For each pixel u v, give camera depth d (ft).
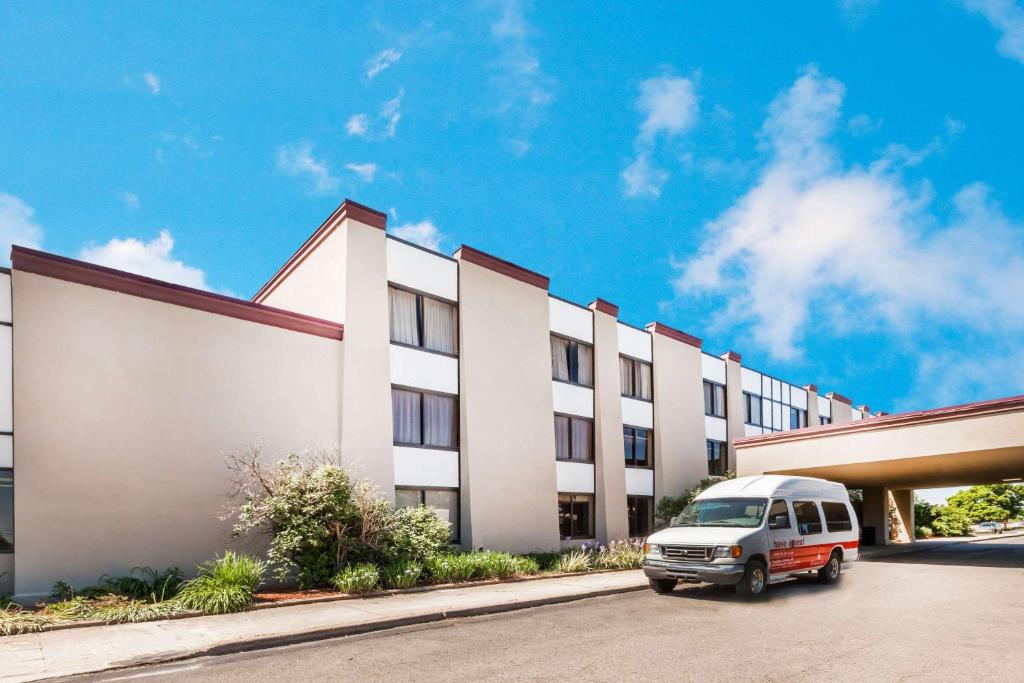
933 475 86.07
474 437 65.36
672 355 95.71
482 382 67.41
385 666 26.17
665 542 44.86
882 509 106.52
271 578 48.39
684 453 94.07
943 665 25.88
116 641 29.86
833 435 72.33
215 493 48.03
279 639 30.73
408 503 59.88
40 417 41.32
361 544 47.29
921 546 102.12
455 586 47.80
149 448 45.42
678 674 24.64
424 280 64.54
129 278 45.98
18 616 33.55
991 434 60.49
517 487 68.59
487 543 64.18
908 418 66.18
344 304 57.21
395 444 59.31
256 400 51.24
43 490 40.81
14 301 41.42
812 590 47.11
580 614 38.32
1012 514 152.87
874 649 28.63
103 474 43.21
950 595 44.86
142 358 45.98
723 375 106.83
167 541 45.34
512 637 31.68
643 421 89.45
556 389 77.36
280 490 46.21
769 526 44.98
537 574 55.57
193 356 48.44
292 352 53.93
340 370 56.65
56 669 25.49
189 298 48.80
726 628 33.47
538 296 76.07
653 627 33.91
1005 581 53.01
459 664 26.37
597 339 83.30
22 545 39.63
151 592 41.29
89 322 44.06
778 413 119.24
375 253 60.13
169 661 27.25
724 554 42.19
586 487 78.95
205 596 37.24
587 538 77.97
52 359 42.27
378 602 40.47
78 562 41.50
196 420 47.88
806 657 27.20
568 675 24.57
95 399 43.60
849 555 53.26
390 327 61.26
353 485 49.73
